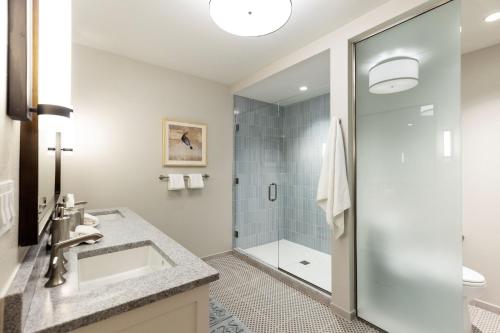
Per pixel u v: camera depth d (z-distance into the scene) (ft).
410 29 5.34
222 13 4.64
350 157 6.33
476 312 6.75
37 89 2.74
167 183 9.21
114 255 4.15
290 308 6.81
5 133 2.12
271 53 8.01
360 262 6.29
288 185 12.35
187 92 9.71
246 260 10.25
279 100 11.94
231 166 11.04
